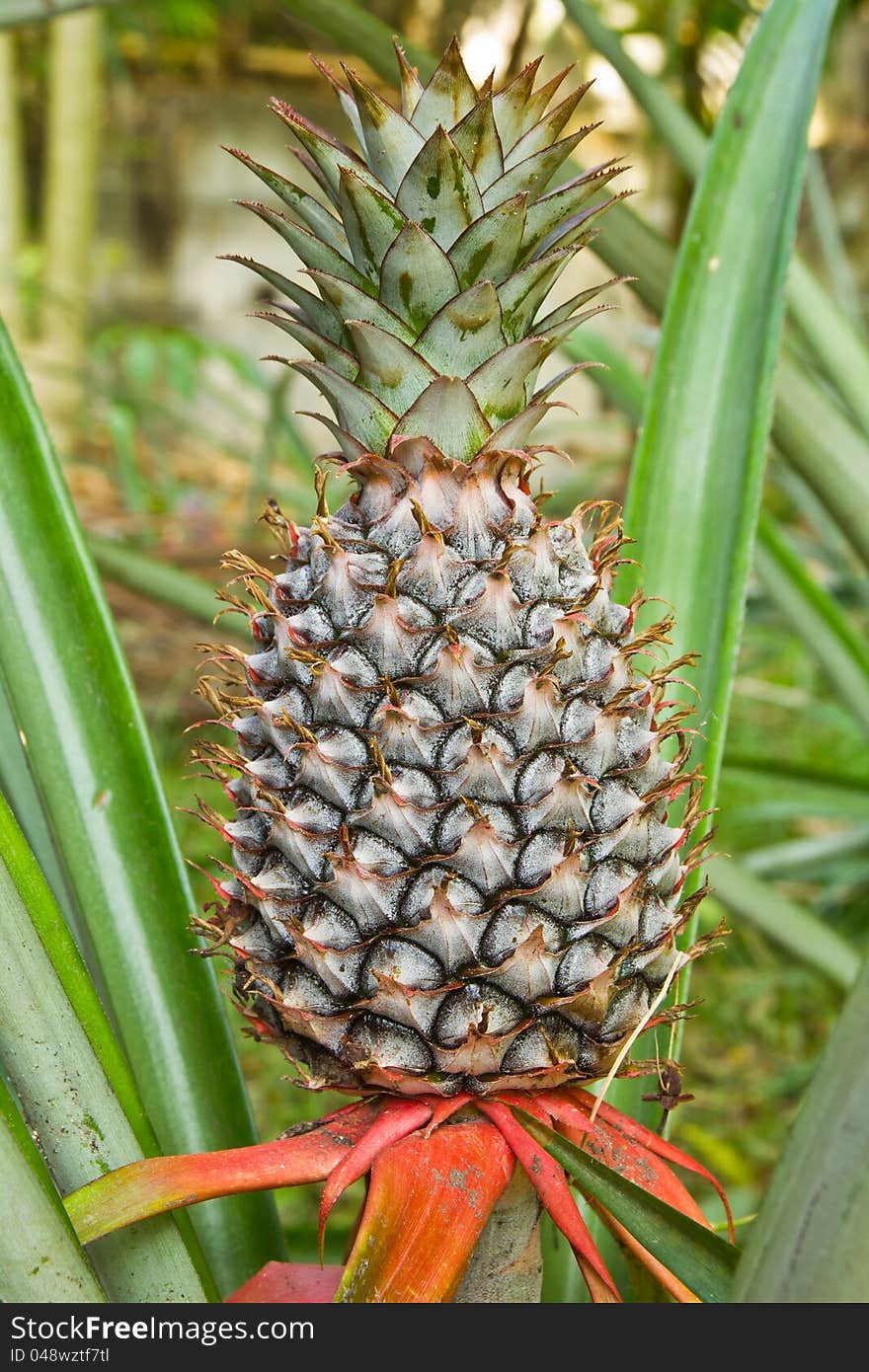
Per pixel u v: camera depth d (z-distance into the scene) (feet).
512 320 2.18
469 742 2.06
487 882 2.05
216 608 3.55
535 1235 2.17
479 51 6.98
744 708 7.11
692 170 2.96
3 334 2.39
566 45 7.65
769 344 2.56
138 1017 2.33
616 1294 2.02
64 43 8.25
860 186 9.52
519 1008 2.05
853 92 9.39
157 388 9.03
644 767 2.10
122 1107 2.11
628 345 7.72
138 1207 1.97
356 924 2.06
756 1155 4.14
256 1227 2.37
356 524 2.14
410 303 2.16
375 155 2.20
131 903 2.35
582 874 2.05
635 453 2.57
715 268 2.60
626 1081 2.38
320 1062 2.10
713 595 2.50
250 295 13.11
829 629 3.28
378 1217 1.98
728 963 5.10
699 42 4.69
